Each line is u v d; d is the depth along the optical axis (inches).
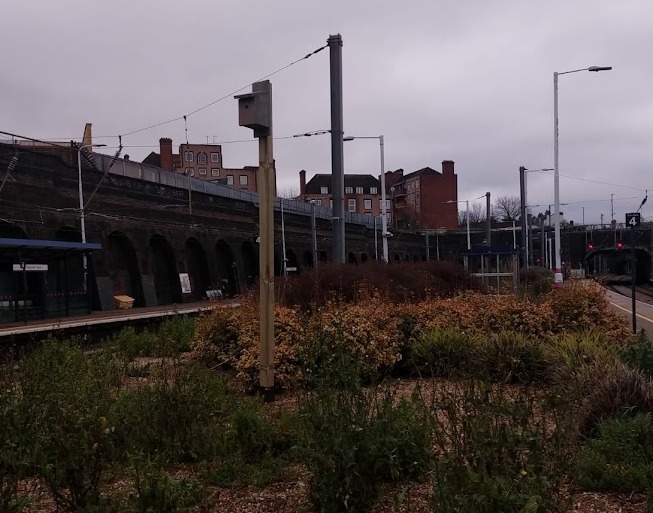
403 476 188.4
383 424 182.2
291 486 197.3
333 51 649.0
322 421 170.4
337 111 647.1
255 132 296.4
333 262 617.0
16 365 374.6
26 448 186.2
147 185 1750.7
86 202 1513.3
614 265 3587.6
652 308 1186.6
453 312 428.5
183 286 1833.2
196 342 448.5
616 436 203.8
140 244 1690.5
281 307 395.9
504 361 317.7
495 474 134.6
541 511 129.6
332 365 192.7
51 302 1215.6
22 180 1325.0
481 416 151.5
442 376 305.7
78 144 1546.5
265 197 296.0
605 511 169.8
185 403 234.4
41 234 1365.7
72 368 318.0
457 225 4611.2
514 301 438.3
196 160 4426.7
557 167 1347.2
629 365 299.7
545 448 150.3
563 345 336.2
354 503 165.3
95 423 180.2
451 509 130.9
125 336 540.1
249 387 338.0
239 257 2192.4
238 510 178.9
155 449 219.5
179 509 159.8
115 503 166.7
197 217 1961.1
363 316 374.9
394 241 3211.1
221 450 220.5
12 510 158.1
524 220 1952.5
